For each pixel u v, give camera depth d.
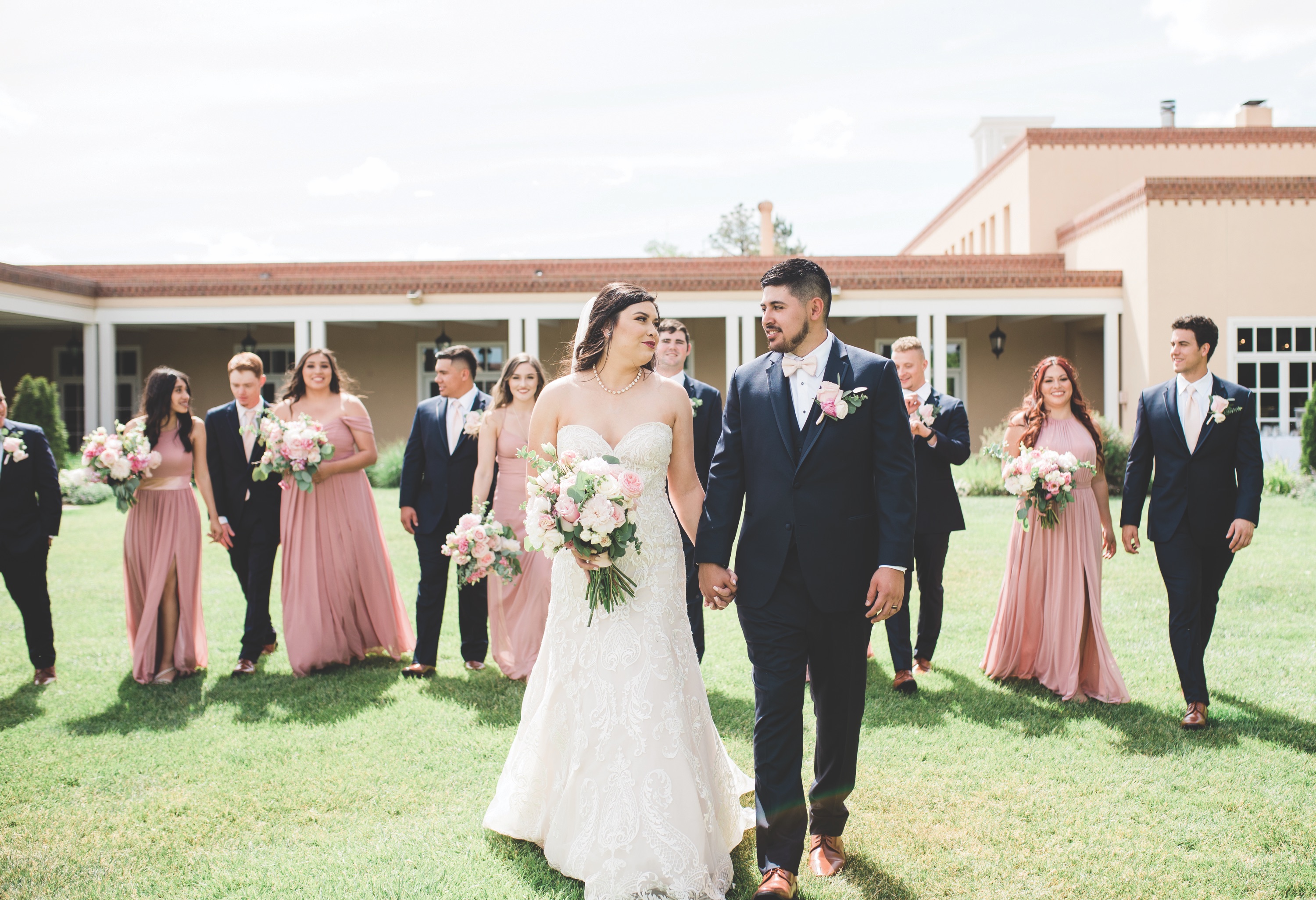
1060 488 4.35
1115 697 4.30
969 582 7.28
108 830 3.06
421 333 20.42
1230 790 3.28
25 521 4.79
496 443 4.98
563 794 2.77
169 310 17.44
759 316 17.62
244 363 5.27
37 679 4.82
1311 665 4.85
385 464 16.06
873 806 3.19
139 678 4.77
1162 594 6.65
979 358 20.00
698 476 4.48
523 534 4.91
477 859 2.82
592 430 2.97
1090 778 3.40
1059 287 17.08
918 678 4.82
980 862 2.77
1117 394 17.11
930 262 19.27
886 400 2.74
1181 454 4.18
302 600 5.00
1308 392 16.09
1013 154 22.30
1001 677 4.74
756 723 2.73
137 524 4.96
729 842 2.94
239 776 3.52
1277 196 16.11
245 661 5.01
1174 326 4.26
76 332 20.84
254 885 2.66
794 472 2.73
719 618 6.30
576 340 3.20
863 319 20.41
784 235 49.12
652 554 2.88
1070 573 4.46
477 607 5.20
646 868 2.55
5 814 3.19
